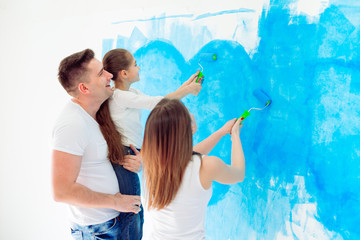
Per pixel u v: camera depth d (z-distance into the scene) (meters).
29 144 2.29
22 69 2.27
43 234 2.28
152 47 1.76
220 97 1.54
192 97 1.64
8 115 2.36
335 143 1.22
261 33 1.40
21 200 2.36
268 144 1.40
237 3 1.46
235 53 1.48
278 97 1.36
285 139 1.35
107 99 1.35
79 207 1.21
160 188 0.99
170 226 1.02
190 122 1.00
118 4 1.87
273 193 1.40
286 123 1.34
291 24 1.31
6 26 2.29
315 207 1.28
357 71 1.17
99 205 1.16
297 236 1.33
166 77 1.72
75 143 1.11
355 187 1.18
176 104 0.99
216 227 1.60
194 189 0.99
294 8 1.30
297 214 1.33
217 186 1.59
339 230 1.22
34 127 2.26
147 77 1.79
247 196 1.48
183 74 1.66
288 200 1.35
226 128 1.30
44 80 2.19
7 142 2.38
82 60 1.17
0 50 2.34
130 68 1.42
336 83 1.22
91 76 1.18
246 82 1.45
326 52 1.23
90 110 1.26
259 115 1.42
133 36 1.83
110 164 1.29
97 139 1.21
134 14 1.82
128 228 1.32
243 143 1.48
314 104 1.27
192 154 1.04
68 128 1.11
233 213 1.53
